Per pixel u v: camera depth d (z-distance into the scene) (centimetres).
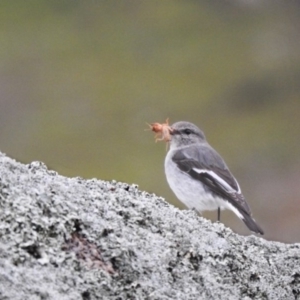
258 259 590
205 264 557
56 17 3869
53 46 3594
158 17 3947
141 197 618
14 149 2800
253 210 2297
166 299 504
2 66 3356
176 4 4056
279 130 2823
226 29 3803
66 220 510
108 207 555
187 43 3691
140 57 3559
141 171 2509
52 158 2681
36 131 2836
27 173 552
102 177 2492
